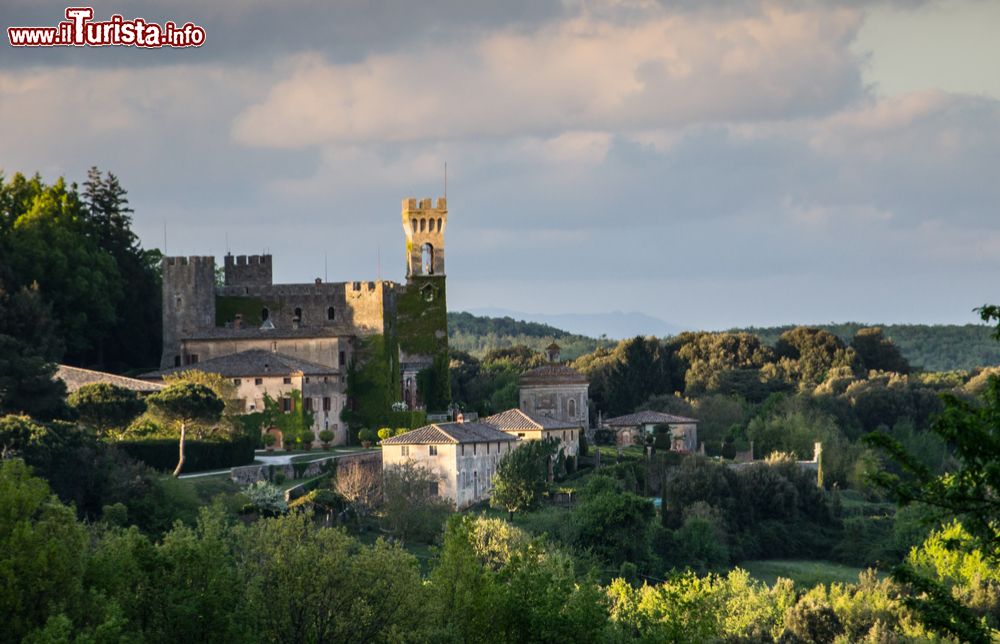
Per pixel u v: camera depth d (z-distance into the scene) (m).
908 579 132.00
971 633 127.19
